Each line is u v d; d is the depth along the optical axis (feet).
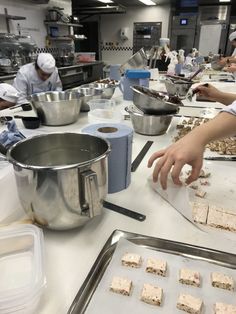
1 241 1.67
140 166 2.96
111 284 1.41
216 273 1.48
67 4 16.44
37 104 4.16
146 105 3.81
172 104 3.75
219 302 1.34
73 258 1.65
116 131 2.34
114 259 1.60
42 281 1.36
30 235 1.70
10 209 2.02
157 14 19.54
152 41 20.24
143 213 2.10
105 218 2.03
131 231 1.89
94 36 21.43
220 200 2.25
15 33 12.68
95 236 1.84
